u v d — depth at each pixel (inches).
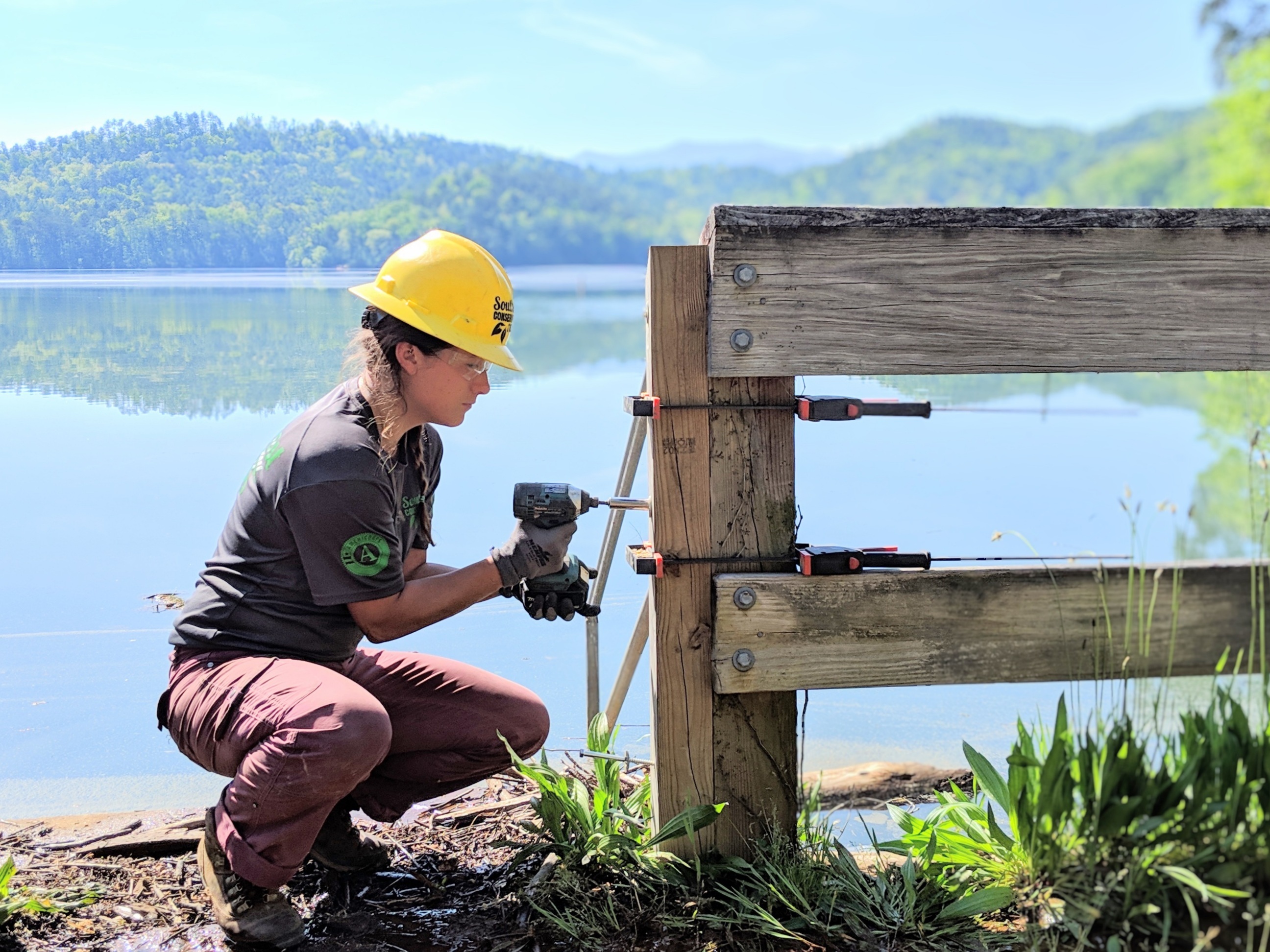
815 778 138.1
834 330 87.8
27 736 142.3
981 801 108.1
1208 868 77.4
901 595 90.0
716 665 91.4
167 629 165.8
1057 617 89.6
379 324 91.1
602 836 97.5
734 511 93.4
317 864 103.9
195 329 169.8
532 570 93.8
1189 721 81.4
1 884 92.7
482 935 90.9
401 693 103.3
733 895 90.5
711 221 86.9
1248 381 174.1
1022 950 83.0
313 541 88.7
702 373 91.5
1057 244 87.1
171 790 132.7
